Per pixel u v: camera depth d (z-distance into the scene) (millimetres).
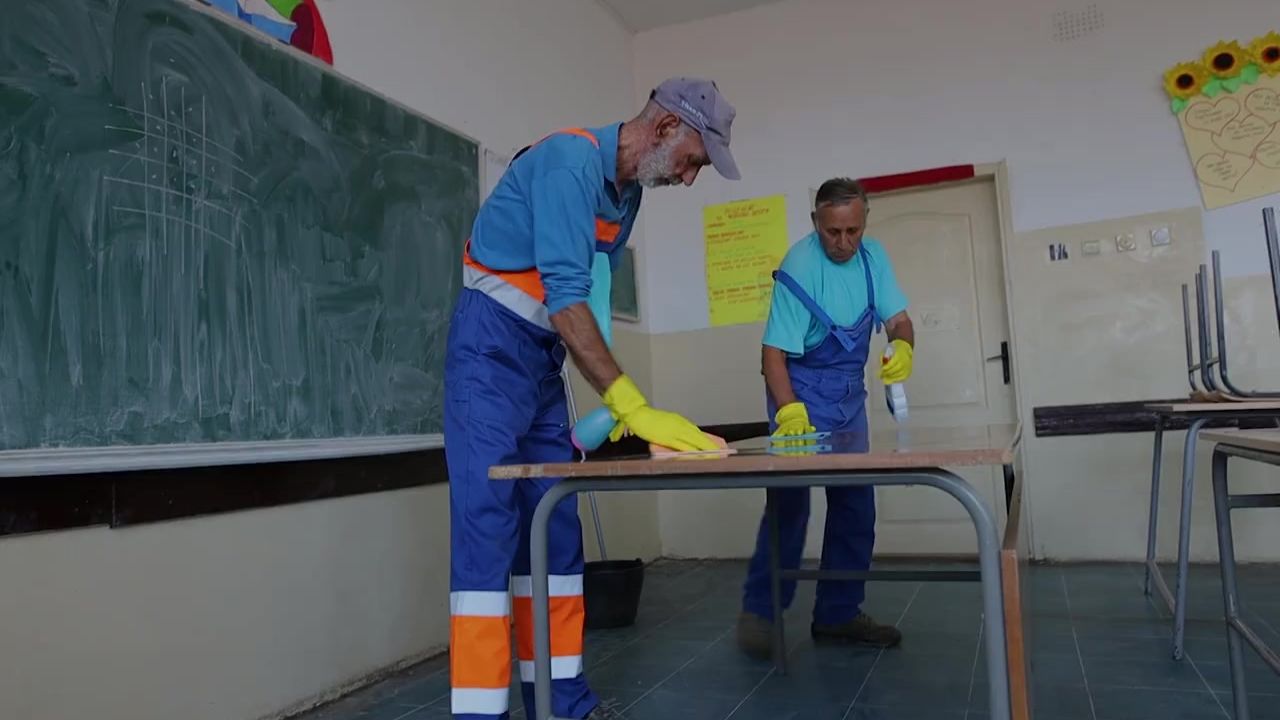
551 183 1624
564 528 1889
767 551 2906
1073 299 4215
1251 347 3938
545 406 1932
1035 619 3059
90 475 1868
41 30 1830
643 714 2256
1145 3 4199
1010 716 975
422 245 3043
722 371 4840
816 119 4746
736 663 2689
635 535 4594
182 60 2152
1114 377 4133
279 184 2428
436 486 3066
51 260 1820
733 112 1775
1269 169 3965
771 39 4855
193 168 2162
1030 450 4242
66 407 1828
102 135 1942
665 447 1432
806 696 2344
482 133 3521
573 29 4426
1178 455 4020
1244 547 3916
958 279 4523
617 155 1765
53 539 1800
